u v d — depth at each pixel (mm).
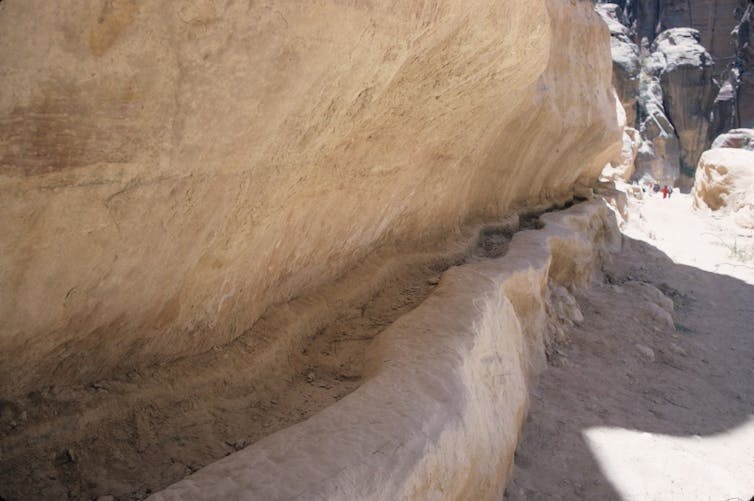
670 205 17281
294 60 1987
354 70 2414
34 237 1530
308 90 2207
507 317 4098
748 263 10578
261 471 1820
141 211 1811
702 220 14711
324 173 3072
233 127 1943
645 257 10156
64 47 1266
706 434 4492
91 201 1613
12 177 1355
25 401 1933
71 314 1856
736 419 4820
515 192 8070
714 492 3619
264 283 3094
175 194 1910
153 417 2281
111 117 1484
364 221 4031
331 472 1851
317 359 3242
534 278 4941
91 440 2051
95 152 1512
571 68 8461
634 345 5953
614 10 35594
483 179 6516
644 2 39250
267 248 2910
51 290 1712
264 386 2828
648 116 33500
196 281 2432
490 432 2936
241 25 1675
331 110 2541
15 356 1794
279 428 2490
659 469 3789
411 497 2010
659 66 35031
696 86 33531
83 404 2068
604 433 4176
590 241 8070
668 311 7484
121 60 1403
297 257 3354
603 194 12672
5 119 1259
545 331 5426
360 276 4164
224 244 2457
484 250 6188
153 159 1716
